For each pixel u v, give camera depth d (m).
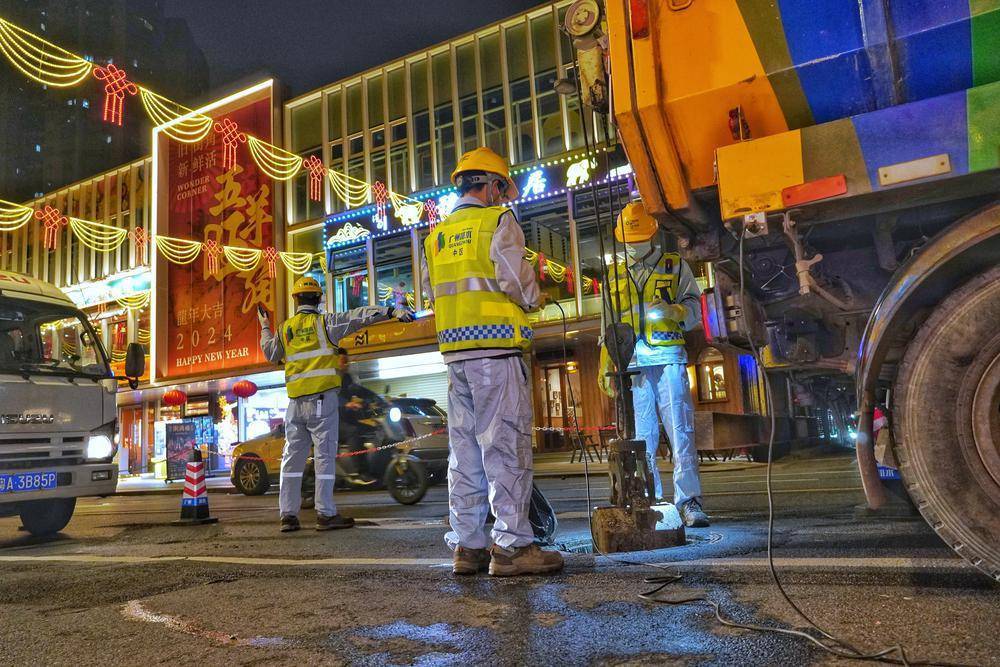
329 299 24.31
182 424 20.47
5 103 81.25
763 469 10.31
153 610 2.94
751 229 2.43
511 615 2.46
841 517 4.31
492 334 3.15
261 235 26.48
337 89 25.88
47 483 6.13
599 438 19.56
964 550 2.19
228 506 9.91
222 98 27.95
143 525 7.12
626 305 4.43
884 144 2.26
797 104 2.44
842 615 2.16
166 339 28.59
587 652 2.01
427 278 3.49
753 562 3.00
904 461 2.28
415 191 23.62
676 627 2.18
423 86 23.95
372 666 2.02
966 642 1.86
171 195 29.14
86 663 2.24
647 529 3.54
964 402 2.21
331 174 25.39
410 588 3.04
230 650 2.27
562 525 5.00
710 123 2.58
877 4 2.28
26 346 6.39
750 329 3.04
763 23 2.46
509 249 3.13
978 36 2.18
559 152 21.05
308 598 2.98
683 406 4.33
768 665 1.81
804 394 4.13
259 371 25.70
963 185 2.25
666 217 2.85
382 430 9.80
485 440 3.15
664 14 2.62
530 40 21.86
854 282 2.95
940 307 2.25
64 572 4.15
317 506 5.79
